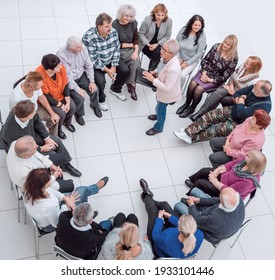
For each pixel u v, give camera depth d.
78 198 3.34
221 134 4.09
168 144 4.36
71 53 3.86
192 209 3.18
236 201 2.90
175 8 5.82
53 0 5.52
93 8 5.54
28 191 2.78
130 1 5.76
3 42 4.91
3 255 3.34
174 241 2.87
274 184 4.23
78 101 4.10
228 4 5.86
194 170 4.19
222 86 4.33
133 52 4.43
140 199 3.87
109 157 4.14
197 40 4.36
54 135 3.95
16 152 2.88
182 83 4.69
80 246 2.76
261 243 3.77
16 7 5.32
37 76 3.25
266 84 3.69
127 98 4.70
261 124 3.40
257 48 5.25
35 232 3.10
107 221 3.36
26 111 3.05
